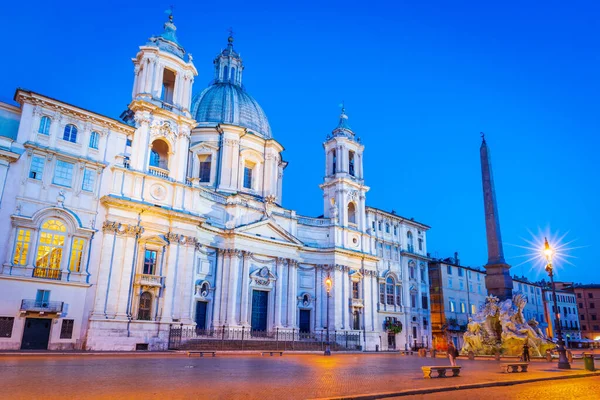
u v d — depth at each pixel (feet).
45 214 103.91
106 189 115.75
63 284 104.06
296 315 163.22
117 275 113.09
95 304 108.27
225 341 126.93
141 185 122.31
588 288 337.11
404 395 44.09
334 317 166.30
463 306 225.97
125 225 116.88
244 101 188.14
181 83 137.49
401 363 89.97
